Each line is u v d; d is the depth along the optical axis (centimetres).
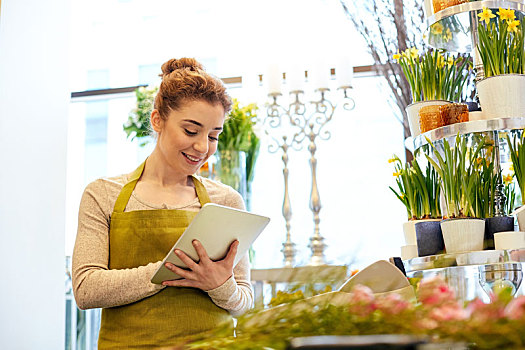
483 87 204
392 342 58
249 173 397
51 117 366
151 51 466
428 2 224
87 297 175
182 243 164
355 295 76
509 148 202
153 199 192
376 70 359
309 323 74
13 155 338
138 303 178
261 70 435
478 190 195
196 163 188
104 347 179
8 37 343
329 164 423
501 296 72
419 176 223
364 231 410
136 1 469
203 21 462
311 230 415
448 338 67
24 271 338
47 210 355
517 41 206
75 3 474
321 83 392
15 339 330
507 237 180
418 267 181
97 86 470
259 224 173
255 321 77
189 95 183
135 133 419
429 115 208
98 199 190
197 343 74
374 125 422
